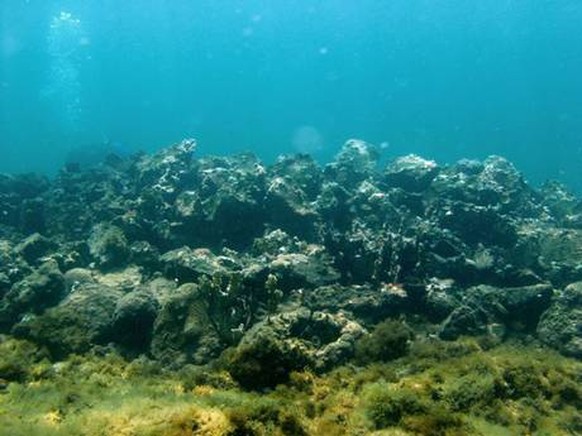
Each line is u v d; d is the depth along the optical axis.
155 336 12.70
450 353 11.84
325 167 24.02
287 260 14.98
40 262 17.08
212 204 18.30
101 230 18.80
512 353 12.33
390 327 12.22
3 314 14.09
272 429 8.56
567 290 14.34
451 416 8.85
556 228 20.23
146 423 8.55
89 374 11.41
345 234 16.39
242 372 10.41
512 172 24.31
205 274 14.44
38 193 26.20
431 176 22.61
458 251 17.19
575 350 12.94
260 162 24.44
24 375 11.27
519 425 9.32
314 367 11.08
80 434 8.45
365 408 9.29
